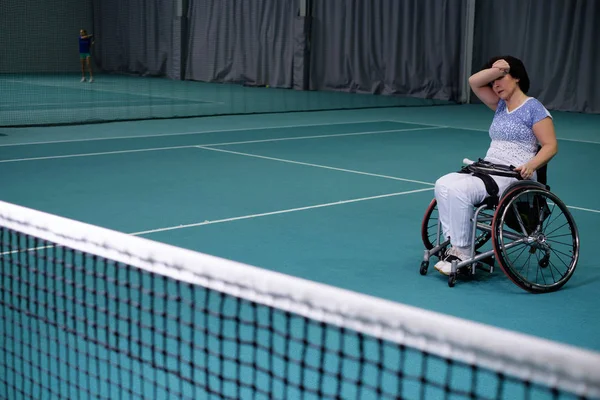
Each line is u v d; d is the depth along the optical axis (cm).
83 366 350
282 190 823
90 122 1431
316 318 190
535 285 492
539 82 1959
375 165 1009
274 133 1333
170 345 378
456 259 510
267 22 2442
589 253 602
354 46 2303
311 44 2372
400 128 1453
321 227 661
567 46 1903
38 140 1184
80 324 396
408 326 172
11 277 334
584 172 992
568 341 416
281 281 198
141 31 2842
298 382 345
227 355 371
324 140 1252
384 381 351
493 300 483
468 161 535
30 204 733
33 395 321
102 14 2989
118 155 1047
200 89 2320
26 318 398
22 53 2920
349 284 508
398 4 2191
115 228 645
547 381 149
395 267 548
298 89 2388
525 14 1962
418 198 795
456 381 354
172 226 655
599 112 1866
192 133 1310
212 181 867
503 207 482
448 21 2098
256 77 2500
